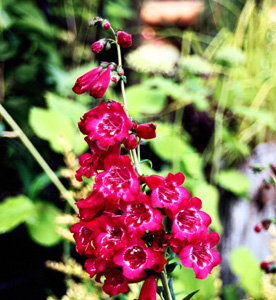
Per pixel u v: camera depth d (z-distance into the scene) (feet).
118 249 1.17
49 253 2.88
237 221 2.75
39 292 2.71
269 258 2.05
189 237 1.19
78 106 2.32
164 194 1.21
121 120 1.20
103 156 1.24
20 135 2.00
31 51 2.81
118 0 3.29
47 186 2.84
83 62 3.17
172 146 2.47
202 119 2.90
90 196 1.24
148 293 1.22
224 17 3.58
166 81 2.57
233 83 2.93
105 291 1.25
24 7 2.73
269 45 3.24
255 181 2.75
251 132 2.90
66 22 3.14
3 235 2.86
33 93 2.79
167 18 3.54
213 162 2.73
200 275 1.21
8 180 2.97
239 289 2.68
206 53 3.29
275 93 3.05
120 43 1.26
